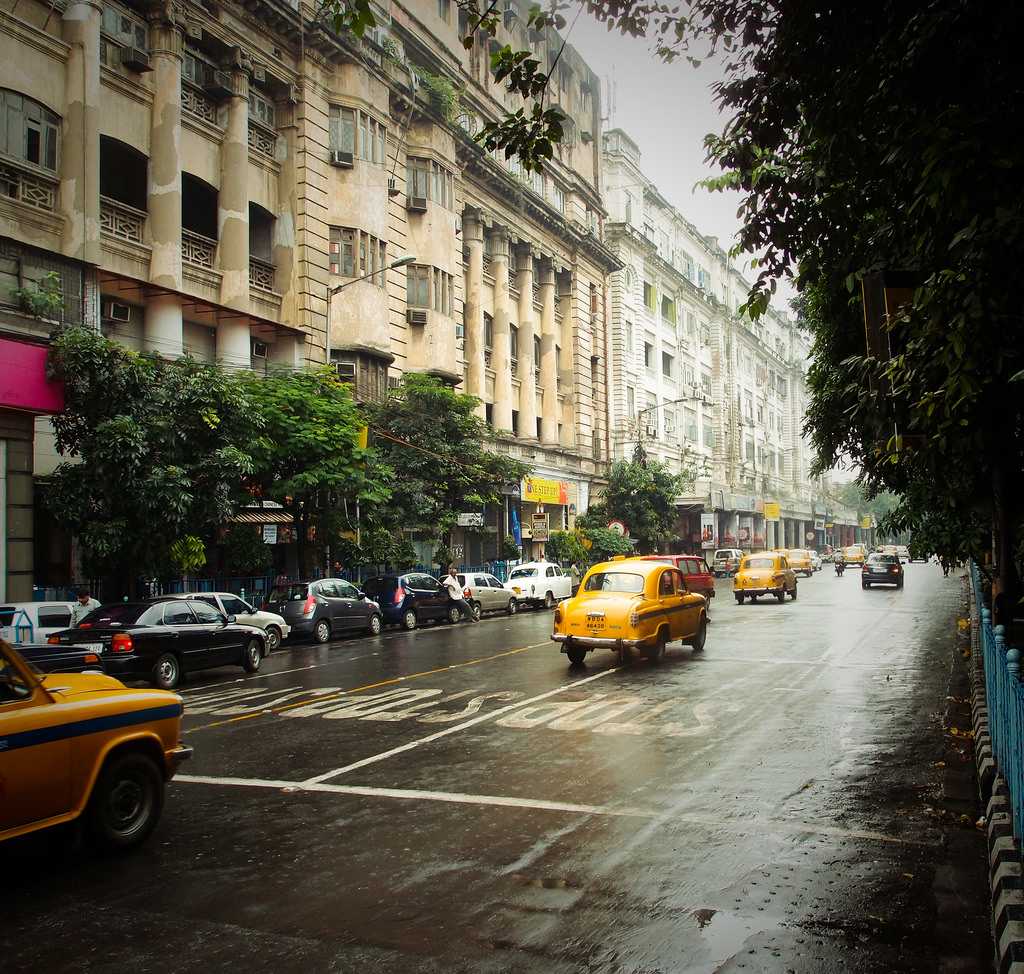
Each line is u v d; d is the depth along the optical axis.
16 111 18.39
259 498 22.11
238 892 5.33
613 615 15.01
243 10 24.61
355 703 11.99
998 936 4.46
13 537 16.64
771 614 26.08
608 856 5.86
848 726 10.02
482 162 36.53
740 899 5.14
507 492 37.09
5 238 17.16
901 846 6.04
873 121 5.84
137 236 21.78
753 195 7.00
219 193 24.30
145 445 16.58
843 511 125.81
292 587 21.30
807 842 6.14
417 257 31.89
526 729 9.95
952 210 4.76
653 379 56.69
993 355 4.83
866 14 5.59
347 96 28.03
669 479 46.97
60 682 6.23
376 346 28.11
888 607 28.34
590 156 50.91
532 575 32.25
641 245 54.31
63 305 18.36
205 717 11.38
